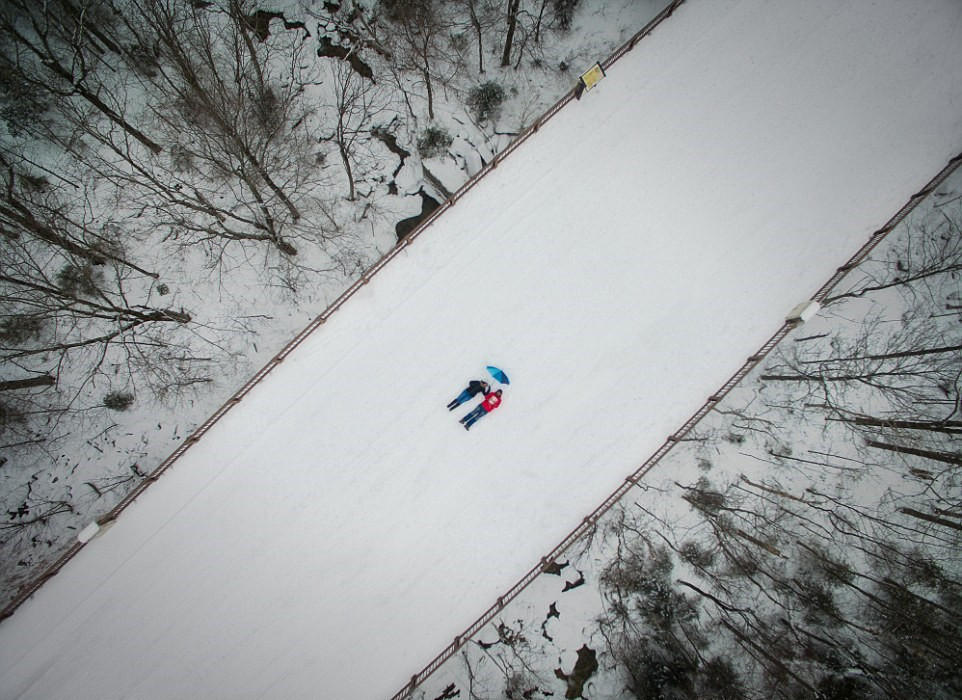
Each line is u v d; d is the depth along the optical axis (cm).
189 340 1678
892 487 1700
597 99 1423
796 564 1722
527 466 1370
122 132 1734
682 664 1672
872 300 1684
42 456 1636
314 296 1688
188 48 1639
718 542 1698
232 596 1341
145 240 1708
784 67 1427
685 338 1382
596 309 1395
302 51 1794
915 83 1405
